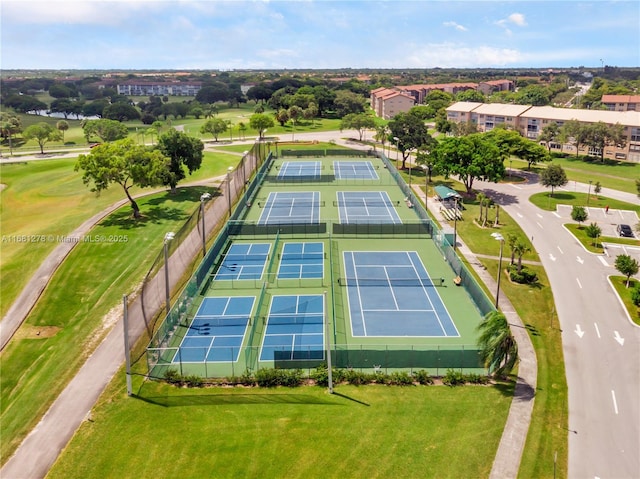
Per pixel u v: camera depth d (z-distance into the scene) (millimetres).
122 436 28969
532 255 57125
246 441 28266
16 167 108812
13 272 54594
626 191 85188
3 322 45062
